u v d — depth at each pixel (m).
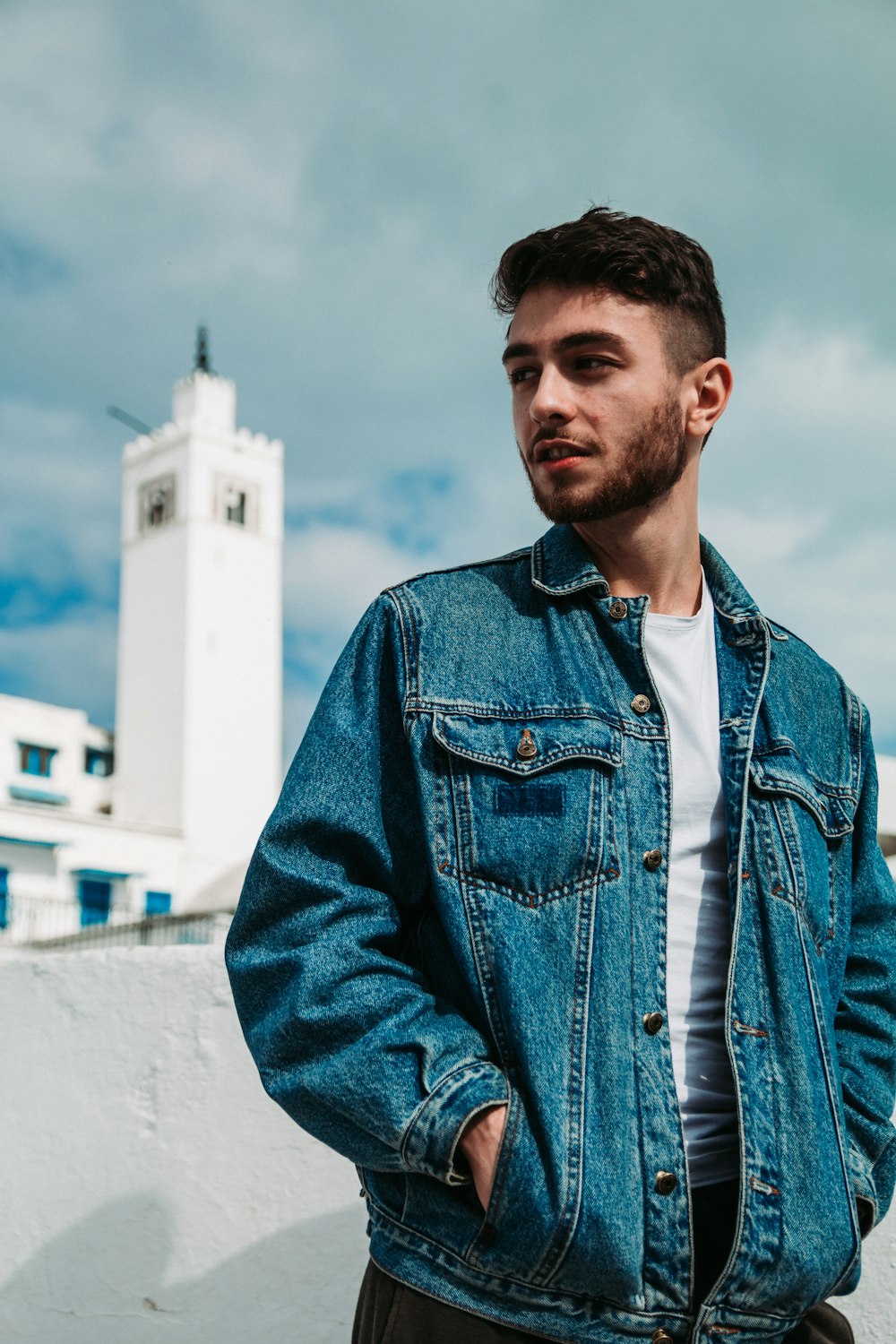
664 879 1.49
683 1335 1.38
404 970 1.46
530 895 1.45
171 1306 2.74
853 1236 1.45
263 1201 2.72
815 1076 1.48
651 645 1.62
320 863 1.50
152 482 53.12
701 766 1.58
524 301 1.62
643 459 1.58
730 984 1.48
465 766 1.50
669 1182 1.37
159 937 21.11
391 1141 1.36
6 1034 3.08
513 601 1.64
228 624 50.94
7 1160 3.00
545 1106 1.35
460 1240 1.39
